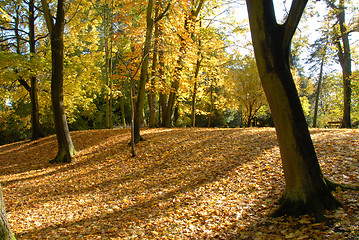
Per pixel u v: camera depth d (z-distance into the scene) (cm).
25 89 1975
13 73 1401
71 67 1717
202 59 1973
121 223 604
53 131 3275
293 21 441
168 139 1285
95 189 887
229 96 2409
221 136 1199
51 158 1362
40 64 1405
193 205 624
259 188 622
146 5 1512
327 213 436
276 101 472
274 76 467
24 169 1233
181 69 1588
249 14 487
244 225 483
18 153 1566
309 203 455
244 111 2883
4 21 1580
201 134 1302
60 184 976
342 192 483
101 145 1400
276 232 432
